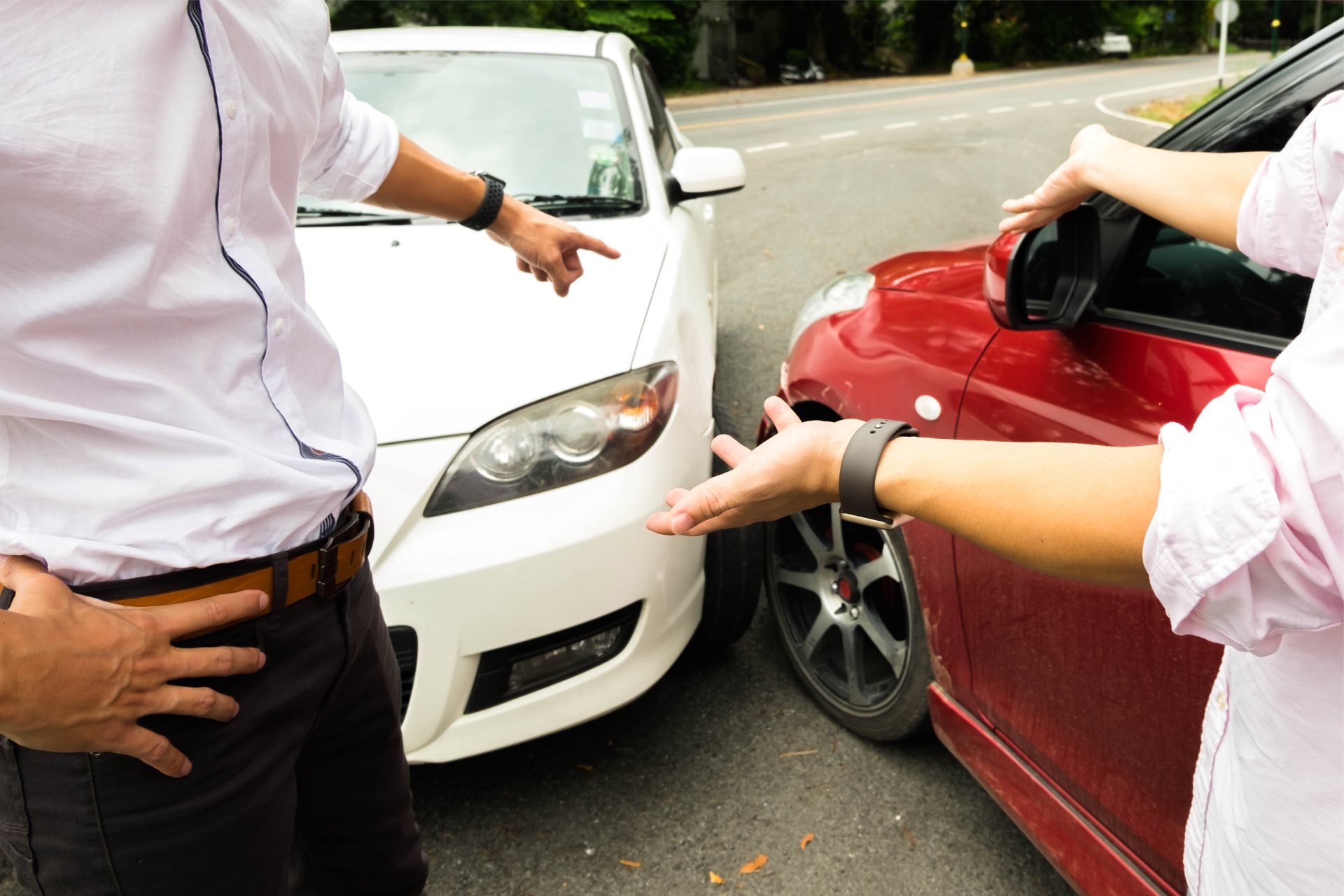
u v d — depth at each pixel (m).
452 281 2.15
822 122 15.81
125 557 0.88
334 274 2.21
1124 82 23.41
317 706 1.07
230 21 0.83
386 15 19.64
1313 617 0.62
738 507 0.86
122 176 0.77
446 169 1.40
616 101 2.98
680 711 2.28
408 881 1.35
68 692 0.80
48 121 0.73
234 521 0.92
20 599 0.82
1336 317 0.58
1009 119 15.36
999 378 1.62
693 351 2.21
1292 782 0.69
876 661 2.21
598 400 1.84
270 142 0.93
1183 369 1.34
